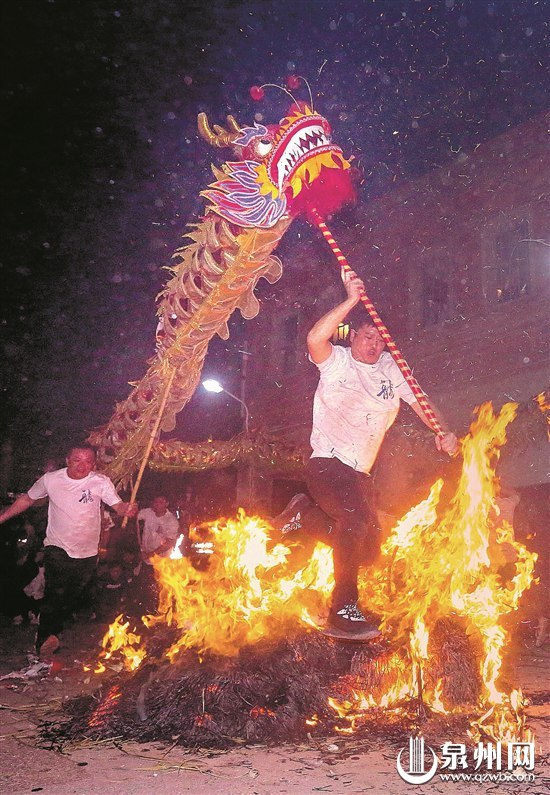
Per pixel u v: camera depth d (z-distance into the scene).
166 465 9.80
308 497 5.09
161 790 3.18
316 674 4.20
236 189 4.36
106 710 4.15
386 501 11.67
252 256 4.54
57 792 3.17
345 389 4.37
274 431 18.94
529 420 10.57
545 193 13.12
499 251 14.02
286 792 3.16
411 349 15.18
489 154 14.06
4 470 17.69
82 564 6.42
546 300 12.86
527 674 6.25
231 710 3.97
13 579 11.18
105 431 7.38
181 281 4.99
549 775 3.38
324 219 4.48
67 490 6.38
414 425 11.59
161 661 4.43
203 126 4.39
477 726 4.09
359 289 4.34
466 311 14.30
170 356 5.57
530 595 11.69
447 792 3.15
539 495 12.45
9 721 4.36
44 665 6.27
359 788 3.20
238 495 17.97
